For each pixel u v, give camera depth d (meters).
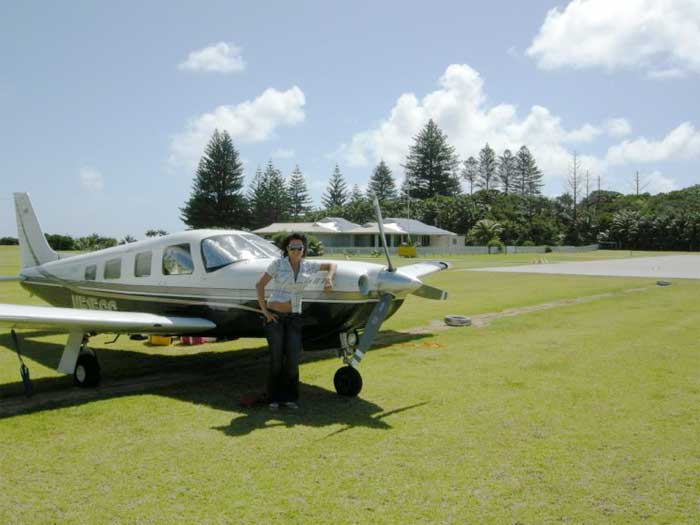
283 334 5.00
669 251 72.81
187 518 2.95
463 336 8.74
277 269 4.94
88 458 3.79
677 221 73.75
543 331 9.15
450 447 3.97
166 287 6.68
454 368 6.52
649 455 3.81
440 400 5.19
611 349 7.57
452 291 16.09
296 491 3.26
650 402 5.06
